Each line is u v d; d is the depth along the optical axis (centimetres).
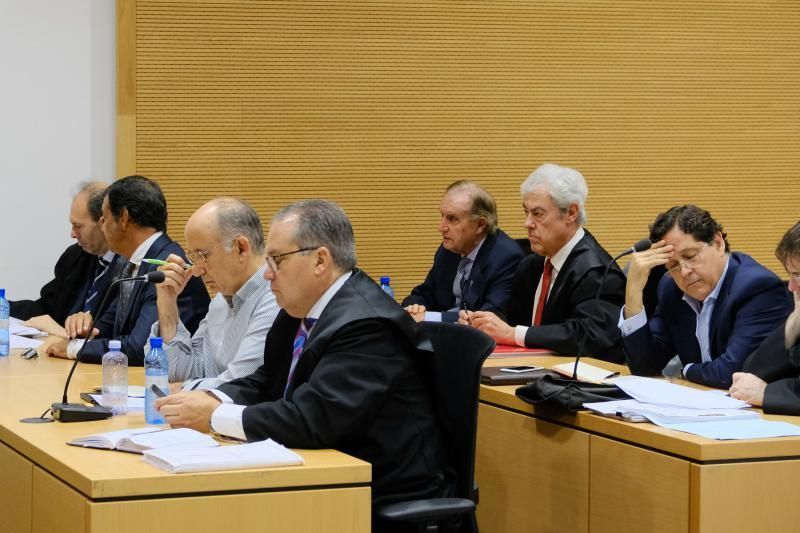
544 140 595
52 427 250
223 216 308
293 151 569
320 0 567
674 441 247
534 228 404
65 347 379
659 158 609
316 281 253
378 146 577
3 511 250
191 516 197
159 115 554
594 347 379
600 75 599
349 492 208
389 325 243
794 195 630
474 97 586
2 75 536
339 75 571
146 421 259
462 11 582
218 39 558
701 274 324
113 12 549
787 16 621
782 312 311
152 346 264
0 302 384
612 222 605
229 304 322
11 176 539
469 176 588
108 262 465
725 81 615
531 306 426
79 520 198
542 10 591
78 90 546
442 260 502
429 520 231
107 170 552
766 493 242
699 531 239
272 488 203
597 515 278
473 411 249
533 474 307
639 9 602
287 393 248
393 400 244
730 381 306
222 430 234
